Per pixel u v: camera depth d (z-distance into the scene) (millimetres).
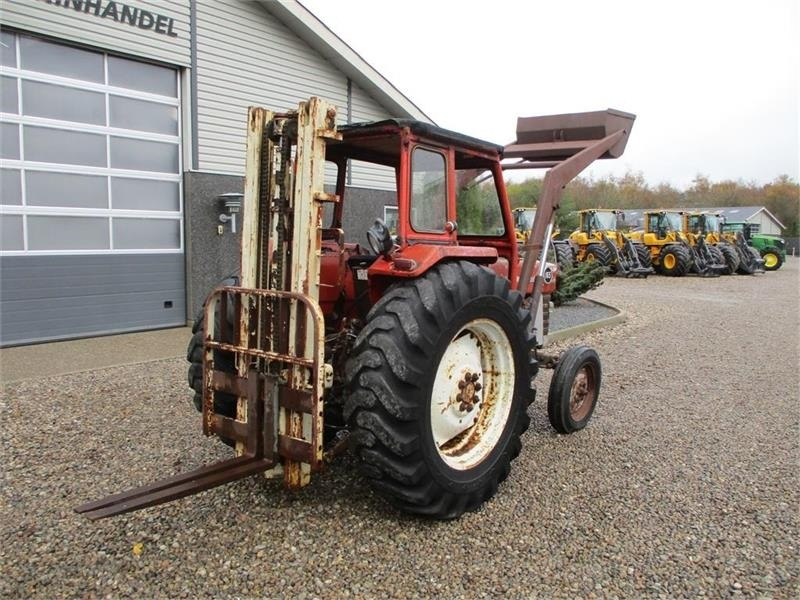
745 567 2564
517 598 2312
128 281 7172
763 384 5621
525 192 12797
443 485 2756
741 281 17297
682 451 3871
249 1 7891
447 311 2725
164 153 7387
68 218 6645
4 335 6309
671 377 5820
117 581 2340
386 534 2715
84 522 2771
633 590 2391
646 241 19312
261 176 2797
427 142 3047
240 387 2779
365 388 2609
